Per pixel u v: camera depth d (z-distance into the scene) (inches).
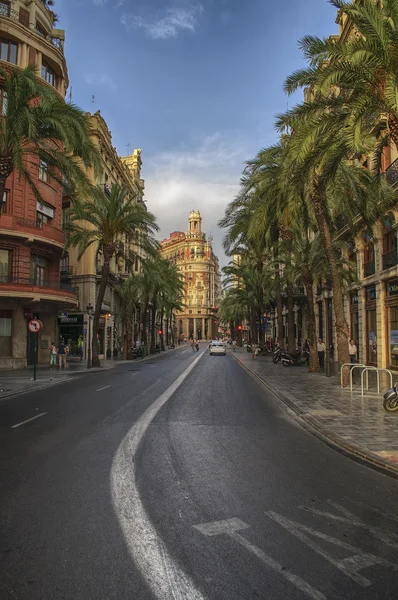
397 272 781.9
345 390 551.2
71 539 146.9
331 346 1259.2
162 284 1535.4
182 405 443.5
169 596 114.8
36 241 1024.2
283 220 722.2
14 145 530.6
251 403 465.7
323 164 467.8
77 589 117.9
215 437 301.1
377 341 888.9
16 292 956.6
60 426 335.3
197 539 147.6
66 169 621.0
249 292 1733.5
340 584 121.4
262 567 129.9
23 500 181.9
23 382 697.6
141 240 1278.3
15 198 1007.6
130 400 477.7
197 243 5723.4
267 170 684.7
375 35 329.4
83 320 1373.0
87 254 1395.2
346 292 1085.8
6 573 125.7
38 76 1041.5
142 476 214.2
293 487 201.6
